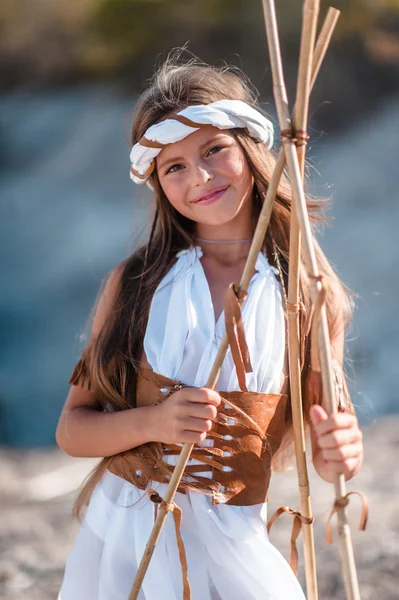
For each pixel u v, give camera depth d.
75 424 3.42
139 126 3.49
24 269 20.23
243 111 3.35
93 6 26.25
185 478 3.18
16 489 7.89
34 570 5.94
